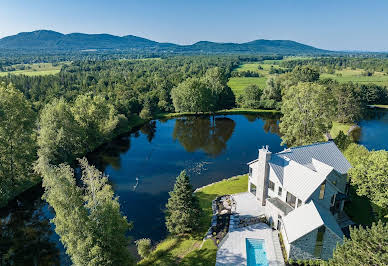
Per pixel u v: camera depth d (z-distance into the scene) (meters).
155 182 57.47
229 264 32.69
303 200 36.22
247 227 39.66
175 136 92.75
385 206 35.75
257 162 46.19
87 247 25.53
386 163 35.66
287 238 32.53
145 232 40.97
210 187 53.31
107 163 68.12
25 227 44.31
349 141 58.03
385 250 21.80
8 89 53.50
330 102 65.69
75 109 78.06
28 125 54.75
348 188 46.09
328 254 32.25
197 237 38.38
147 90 159.50
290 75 158.38
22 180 54.53
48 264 35.78
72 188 26.66
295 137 69.12
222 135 92.94
